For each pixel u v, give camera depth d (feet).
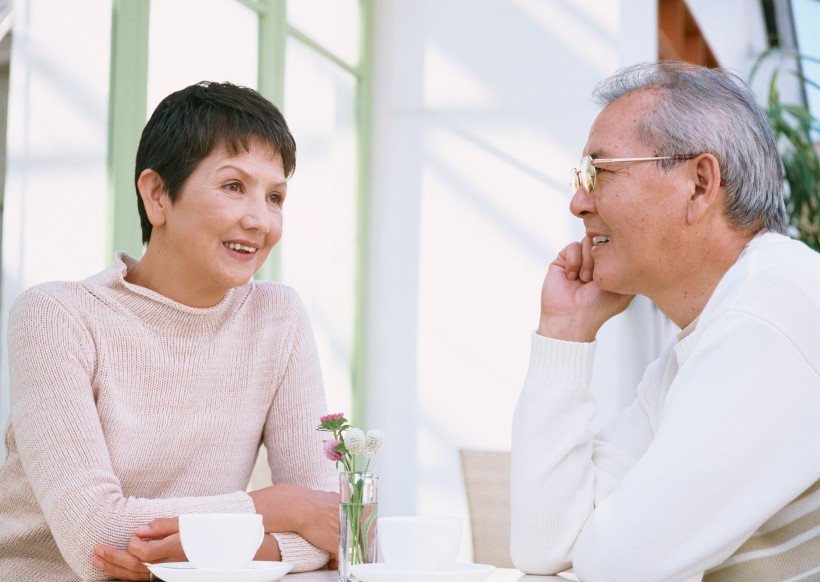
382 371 15.66
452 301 15.55
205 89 5.84
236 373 6.16
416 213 15.76
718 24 21.89
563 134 15.28
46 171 8.91
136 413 5.78
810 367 4.43
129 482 5.75
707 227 5.04
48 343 5.49
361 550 4.48
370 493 4.52
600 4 15.20
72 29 9.25
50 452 5.24
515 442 5.21
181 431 5.90
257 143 5.80
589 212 5.30
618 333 14.38
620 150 5.12
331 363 14.82
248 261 5.88
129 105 9.95
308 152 14.20
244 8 12.44
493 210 15.48
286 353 6.44
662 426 4.51
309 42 14.15
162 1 10.68
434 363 15.52
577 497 5.07
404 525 4.21
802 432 4.38
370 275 15.83
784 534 4.55
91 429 5.34
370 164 15.96
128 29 9.97
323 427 4.59
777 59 25.43
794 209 17.88
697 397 4.44
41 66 8.87
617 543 4.39
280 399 6.42
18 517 5.68
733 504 4.34
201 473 6.00
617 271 5.19
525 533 5.07
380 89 16.01
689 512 4.32
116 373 5.73
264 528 5.24
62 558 5.64
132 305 5.84
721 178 5.01
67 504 5.08
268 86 12.89
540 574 5.06
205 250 5.77
